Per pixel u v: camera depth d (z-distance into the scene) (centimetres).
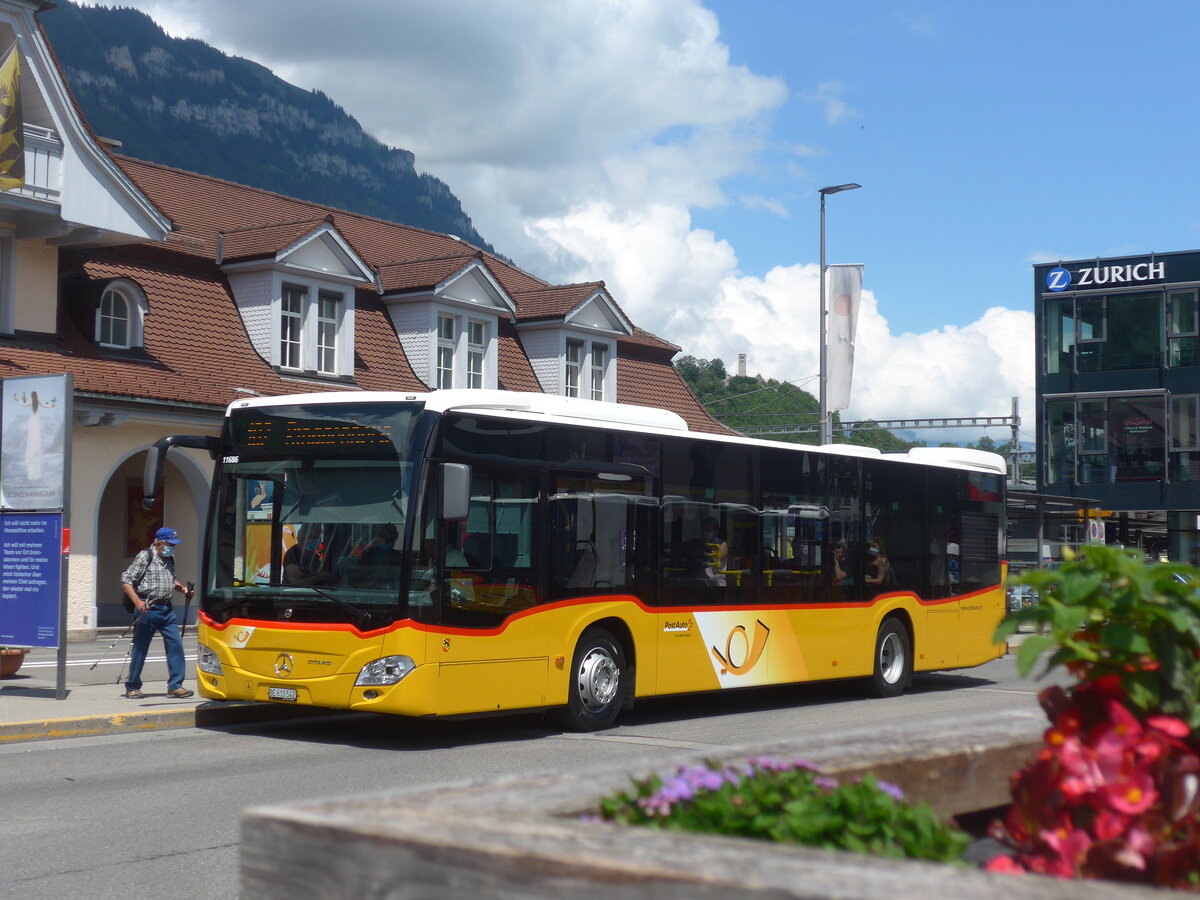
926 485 1909
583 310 3916
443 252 4166
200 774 1084
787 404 7544
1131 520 5797
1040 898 229
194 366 2886
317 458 1305
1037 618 372
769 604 1617
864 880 239
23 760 1159
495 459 1306
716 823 327
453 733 1388
